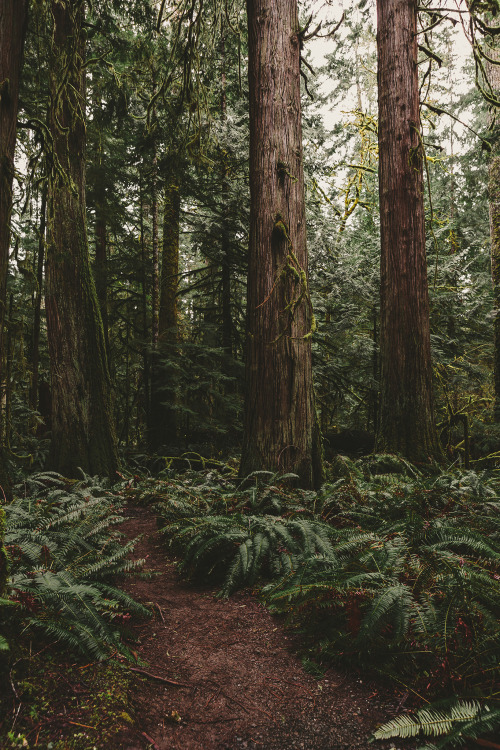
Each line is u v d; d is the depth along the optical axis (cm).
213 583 376
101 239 1230
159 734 201
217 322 1203
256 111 577
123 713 204
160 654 270
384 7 751
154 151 1024
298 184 575
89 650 239
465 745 192
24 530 330
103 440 761
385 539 349
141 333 1273
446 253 1452
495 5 689
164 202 1274
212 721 214
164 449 1034
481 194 1569
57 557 305
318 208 1245
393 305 714
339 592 276
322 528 373
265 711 223
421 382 693
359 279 1105
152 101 689
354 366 1209
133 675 238
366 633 235
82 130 761
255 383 553
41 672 213
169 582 381
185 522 430
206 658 268
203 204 1152
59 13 698
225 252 1103
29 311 956
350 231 1570
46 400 1005
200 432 1150
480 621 250
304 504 463
